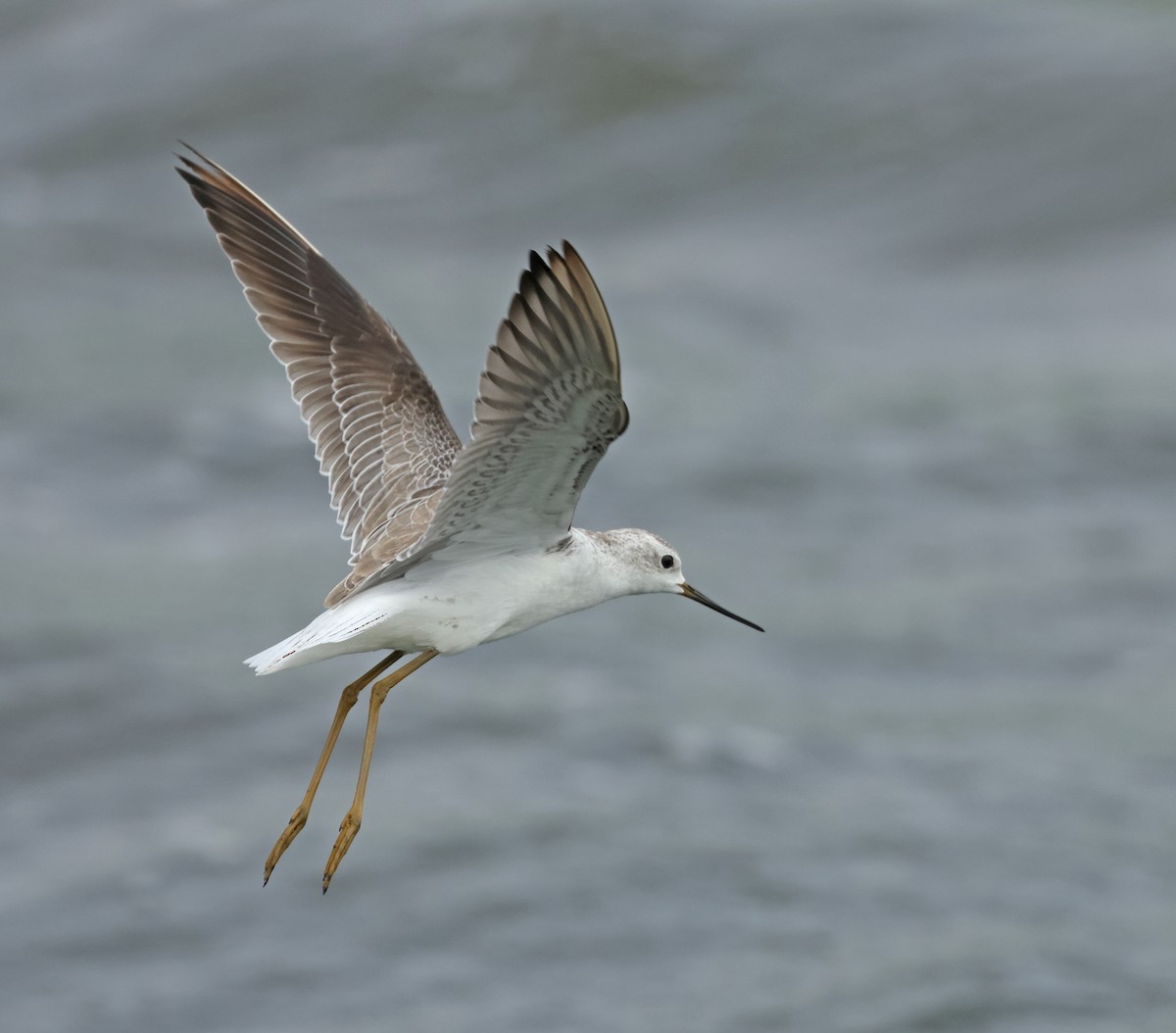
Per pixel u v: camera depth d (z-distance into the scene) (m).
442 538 7.72
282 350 9.00
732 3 45.19
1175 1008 13.30
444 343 32.91
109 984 13.91
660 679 19.56
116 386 29.88
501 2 46.81
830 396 29.52
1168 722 18.11
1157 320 32.25
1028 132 39.16
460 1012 13.48
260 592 21.44
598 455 7.20
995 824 16.17
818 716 18.59
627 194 40.47
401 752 17.81
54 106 48.34
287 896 15.09
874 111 40.94
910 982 13.75
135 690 18.75
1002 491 25.19
